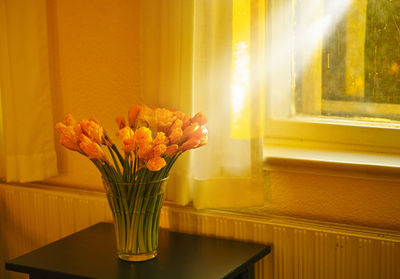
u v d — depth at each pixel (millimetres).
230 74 1819
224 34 1807
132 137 1597
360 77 1891
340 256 1812
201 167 1850
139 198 1696
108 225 2105
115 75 2102
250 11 1778
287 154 1883
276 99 1999
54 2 2164
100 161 1643
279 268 1904
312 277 1856
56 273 1685
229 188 1868
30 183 2311
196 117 1712
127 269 1694
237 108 1840
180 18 1825
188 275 1647
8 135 2182
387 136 1871
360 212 1805
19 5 2117
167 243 1910
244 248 1862
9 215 2369
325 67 1931
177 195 1890
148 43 1914
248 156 1843
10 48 2133
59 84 2199
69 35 2158
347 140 1924
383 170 1719
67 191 2229
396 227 1769
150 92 1933
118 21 2070
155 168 1582
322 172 1805
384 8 1833
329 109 1948
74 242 1924
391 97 1858
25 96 2141
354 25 1874
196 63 1833
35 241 2330
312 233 1838
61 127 1643
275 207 1915
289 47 1955
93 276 1647
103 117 2141
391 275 1752
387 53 1846
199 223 2000
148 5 1898
